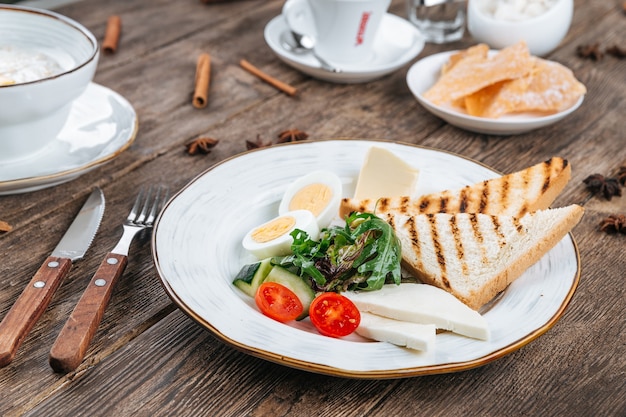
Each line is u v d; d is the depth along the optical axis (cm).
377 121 182
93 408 97
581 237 142
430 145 173
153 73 198
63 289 119
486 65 180
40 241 131
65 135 154
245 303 110
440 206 133
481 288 111
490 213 130
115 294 118
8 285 119
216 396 101
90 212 135
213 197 132
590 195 157
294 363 95
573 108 173
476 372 107
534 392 104
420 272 116
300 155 146
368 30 196
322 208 134
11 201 142
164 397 100
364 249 113
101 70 197
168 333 111
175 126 174
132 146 164
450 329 104
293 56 197
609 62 222
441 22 236
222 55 212
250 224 131
